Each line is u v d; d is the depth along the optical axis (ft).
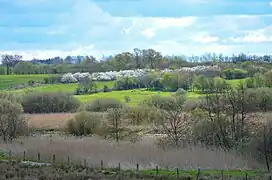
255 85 205.67
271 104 152.35
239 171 100.73
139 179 91.50
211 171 100.42
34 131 180.04
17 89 260.62
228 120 139.74
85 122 175.01
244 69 284.20
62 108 228.22
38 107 225.97
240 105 141.28
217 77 256.52
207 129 140.36
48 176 92.84
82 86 287.07
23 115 180.96
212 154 117.19
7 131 167.63
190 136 142.31
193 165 106.83
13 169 100.83
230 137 136.56
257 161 111.04
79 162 111.75
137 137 160.15
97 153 122.31
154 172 99.25
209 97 148.87
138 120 184.65
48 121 192.65
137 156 117.50
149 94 255.50
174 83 280.51
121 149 128.36
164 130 150.82
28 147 133.80
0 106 169.27
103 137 167.63
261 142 114.32
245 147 121.08
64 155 120.47
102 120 176.86
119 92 280.92
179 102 199.41
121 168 104.53
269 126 122.11
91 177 93.25
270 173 98.17
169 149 128.57
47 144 138.72
